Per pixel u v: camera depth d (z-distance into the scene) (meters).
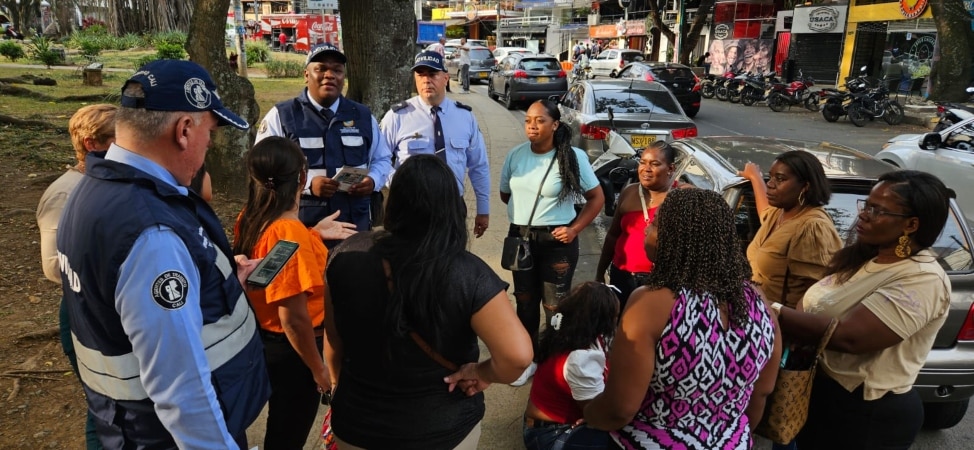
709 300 1.72
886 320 2.05
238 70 25.47
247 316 1.83
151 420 1.59
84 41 28.89
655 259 1.81
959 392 2.98
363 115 3.58
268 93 18.44
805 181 2.70
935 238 2.07
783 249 2.75
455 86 24.20
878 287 2.12
